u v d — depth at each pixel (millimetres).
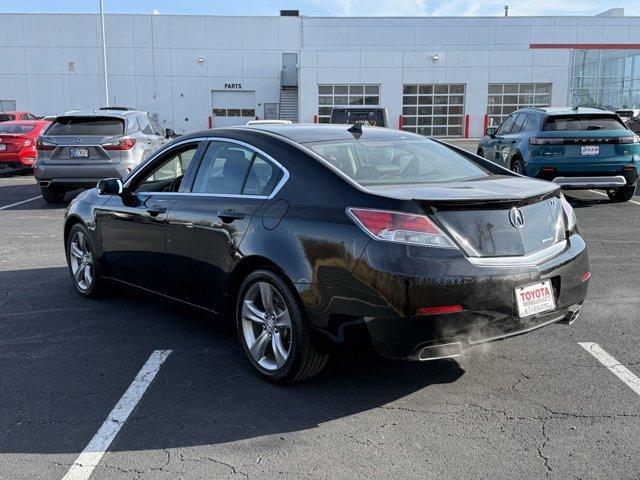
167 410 3596
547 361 4266
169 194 4746
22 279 6539
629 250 7684
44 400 3727
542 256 3643
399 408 3609
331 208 3561
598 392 3791
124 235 5133
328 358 3771
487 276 3348
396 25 41062
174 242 4566
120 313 5383
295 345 3670
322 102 36219
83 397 3764
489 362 4258
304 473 2947
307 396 3768
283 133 4293
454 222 3385
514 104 36844
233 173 4297
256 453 3131
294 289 3637
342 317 3436
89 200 5699
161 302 4953
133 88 40469
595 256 7391
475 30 41312
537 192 3719
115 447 3193
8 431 3355
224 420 3475
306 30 40781
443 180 4023
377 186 3699
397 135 4770
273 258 3713
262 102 41188
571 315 3904
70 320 5199
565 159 10055
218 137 4551
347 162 3959
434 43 41406
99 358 4379
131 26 39844
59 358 4379
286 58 41000
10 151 17375
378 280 3277
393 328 3287
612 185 10234
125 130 11266
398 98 36406
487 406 3623
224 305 4227
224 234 4094
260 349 3977
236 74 40781
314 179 3752
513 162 11047
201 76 40656
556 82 36625
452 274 3281
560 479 2877
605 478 2881
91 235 5547
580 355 4371
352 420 3469
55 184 11109
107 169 10922
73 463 3043
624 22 41094
